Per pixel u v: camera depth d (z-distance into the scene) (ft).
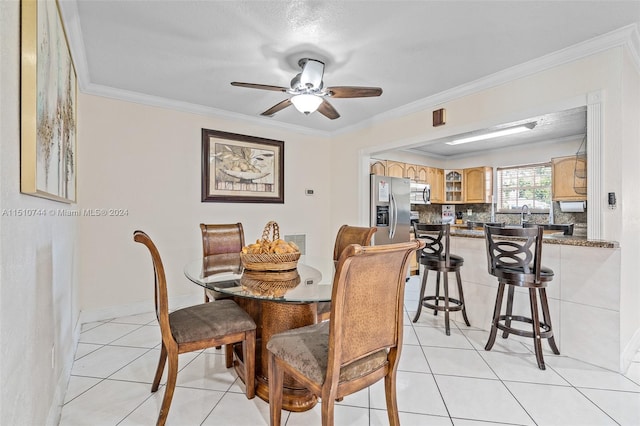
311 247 15.87
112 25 6.94
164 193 11.53
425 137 11.55
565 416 5.57
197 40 7.57
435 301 10.96
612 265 7.14
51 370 5.03
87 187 9.98
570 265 7.86
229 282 6.06
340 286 3.82
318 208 16.14
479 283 9.99
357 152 14.80
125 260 10.69
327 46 7.82
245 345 6.05
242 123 13.57
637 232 8.24
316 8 6.40
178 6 6.32
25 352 3.54
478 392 6.31
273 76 9.52
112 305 10.46
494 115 9.55
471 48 7.91
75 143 7.53
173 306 11.74
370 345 4.32
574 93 7.93
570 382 6.66
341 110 12.60
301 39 7.52
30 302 3.75
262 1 6.17
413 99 11.34
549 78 8.39
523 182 18.40
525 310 8.93
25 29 3.37
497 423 5.39
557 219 16.70
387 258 4.20
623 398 6.08
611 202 7.34
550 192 17.19
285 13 6.56
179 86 10.27
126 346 8.38
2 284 2.81
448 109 10.82
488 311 9.72
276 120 14.05
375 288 4.24
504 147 18.58
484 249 9.86
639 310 8.50
